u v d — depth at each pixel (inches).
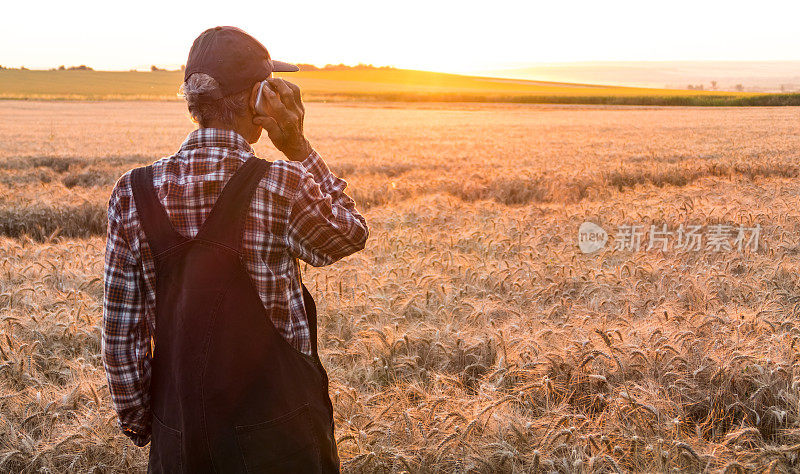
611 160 612.7
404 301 152.2
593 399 105.1
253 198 51.2
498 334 127.7
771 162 546.9
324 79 4402.1
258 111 54.1
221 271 50.3
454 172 545.3
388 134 992.2
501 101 2746.1
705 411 107.7
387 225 288.8
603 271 181.5
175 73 4084.6
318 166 59.1
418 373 118.0
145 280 54.1
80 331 138.0
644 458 86.4
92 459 93.0
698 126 1157.1
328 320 151.1
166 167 53.6
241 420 50.3
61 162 601.3
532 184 472.4
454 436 88.3
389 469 87.4
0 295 163.2
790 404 100.6
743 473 80.6
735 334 126.3
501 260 196.2
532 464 82.7
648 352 117.0
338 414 102.3
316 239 54.5
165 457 52.9
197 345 49.8
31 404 104.7
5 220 347.6
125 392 55.1
